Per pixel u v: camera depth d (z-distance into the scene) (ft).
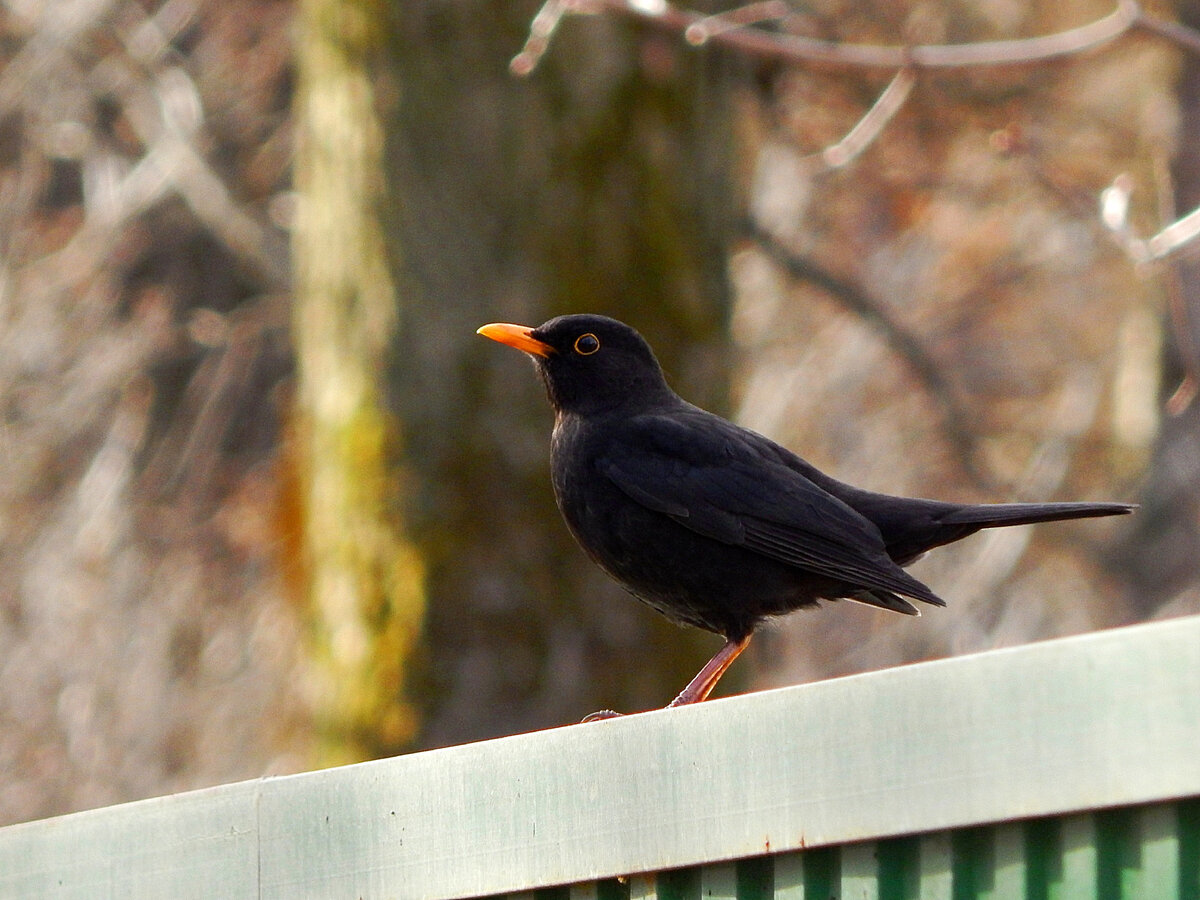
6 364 67.15
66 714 64.59
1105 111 71.36
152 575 66.80
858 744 18.06
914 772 17.61
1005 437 73.67
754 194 65.51
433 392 47.65
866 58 44.55
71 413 66.85
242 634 66.95
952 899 17.54
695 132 49.78
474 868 20.97
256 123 72.59
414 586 46.65
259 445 73.26
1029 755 16.79
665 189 48.96
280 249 69.56
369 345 48.29
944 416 67.10
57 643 65.00
